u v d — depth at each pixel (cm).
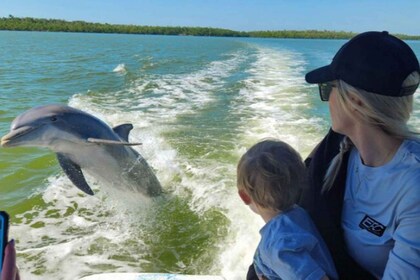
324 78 180
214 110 1143
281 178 193
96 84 1727
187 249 485
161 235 513
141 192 585
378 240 181
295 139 820
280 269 191
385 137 171
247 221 510
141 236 513
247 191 204
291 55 3588
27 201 599
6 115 1127
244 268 429
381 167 175
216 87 1611
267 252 196
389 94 163
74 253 476
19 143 452
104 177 547
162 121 1016
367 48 166
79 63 2709
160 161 719
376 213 179
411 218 162
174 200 595
